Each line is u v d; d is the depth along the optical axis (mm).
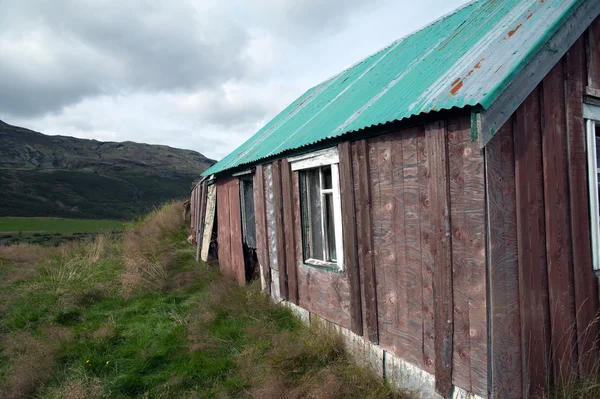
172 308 6500
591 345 3301
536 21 3143
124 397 3902
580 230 3240
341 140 4230
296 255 5547
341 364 4301
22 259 11055
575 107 3244
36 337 5375
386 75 4898
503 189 2781
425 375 3383
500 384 2750
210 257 9766
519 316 2852
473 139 2660
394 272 3660
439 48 4285
